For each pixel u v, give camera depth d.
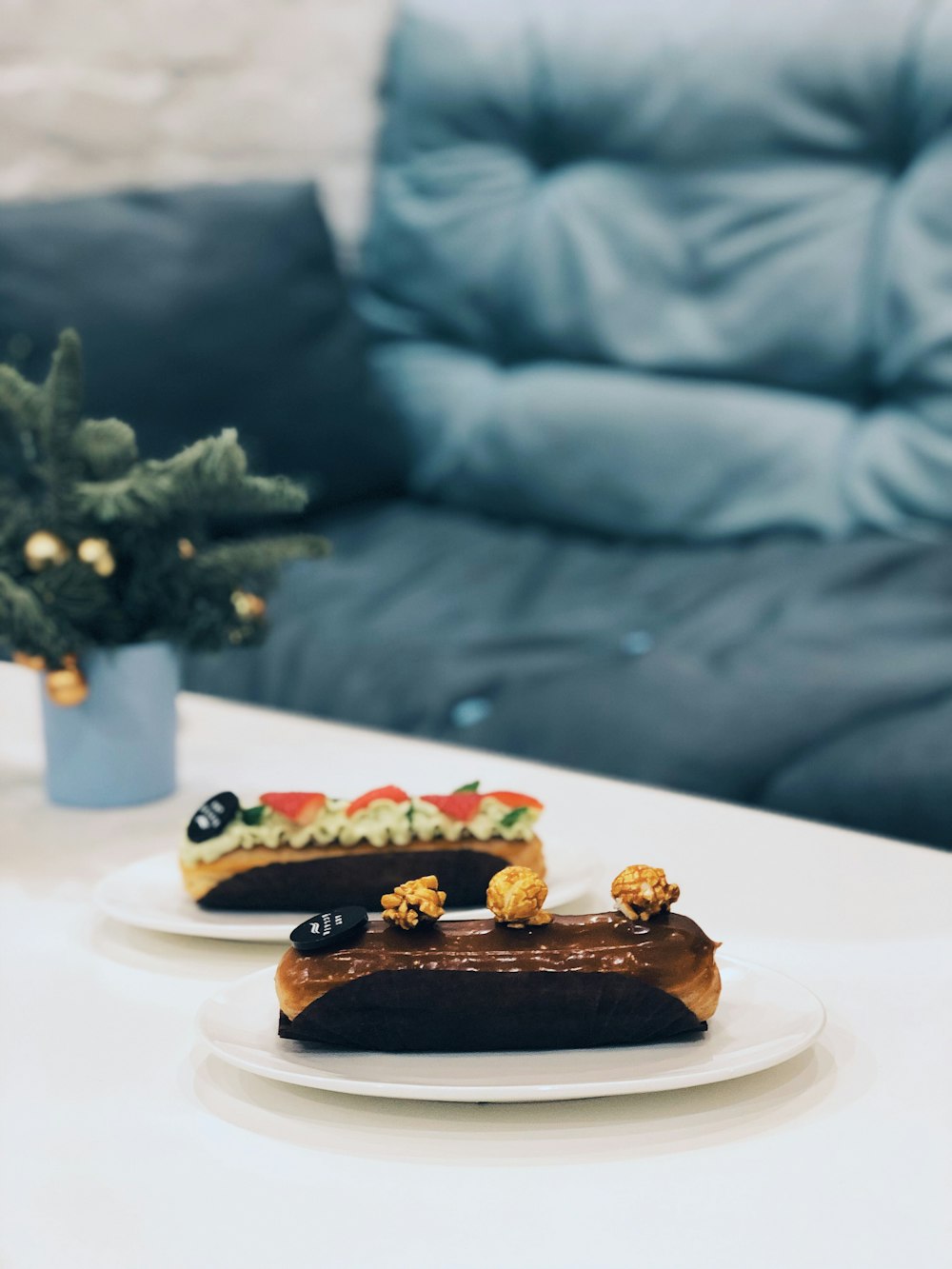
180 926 0.86
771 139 2.05
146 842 0.99
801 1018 0.79
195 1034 0.81
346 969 0.77
